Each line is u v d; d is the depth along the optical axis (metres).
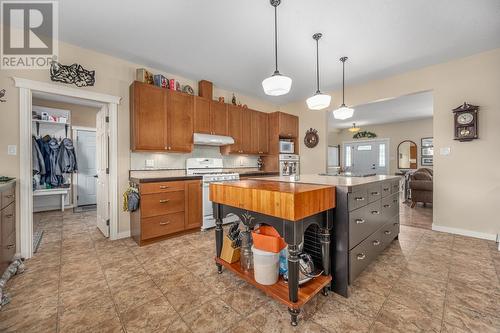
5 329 1.33
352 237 1.71
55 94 2.59
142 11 2.09
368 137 8.28
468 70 2.97
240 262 1.89
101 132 3.25
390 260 2.25
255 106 4.96
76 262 2.25
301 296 1.43
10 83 2.33
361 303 1.57
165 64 3.23
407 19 2.19
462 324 1.35
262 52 2.86
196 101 3.59
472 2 1.96
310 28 2.35
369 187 1.99
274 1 1.95
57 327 1.36
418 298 1.62
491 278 1.89
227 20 2.22
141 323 1.39
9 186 2.04
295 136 5.04
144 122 3.01
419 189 4.75
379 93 3.77
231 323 1.38
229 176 3.65
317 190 1.48
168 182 2.95
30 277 1.95
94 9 2.06
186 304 1.57
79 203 5.07
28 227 2.37
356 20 2.21
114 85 2.98
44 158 4.50
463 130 2.99
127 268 2.12
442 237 2.94
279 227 1.43
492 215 2.84
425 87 3.31
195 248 2.63
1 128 2.28
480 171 2.91
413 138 7.34
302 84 4.01
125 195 2.93
